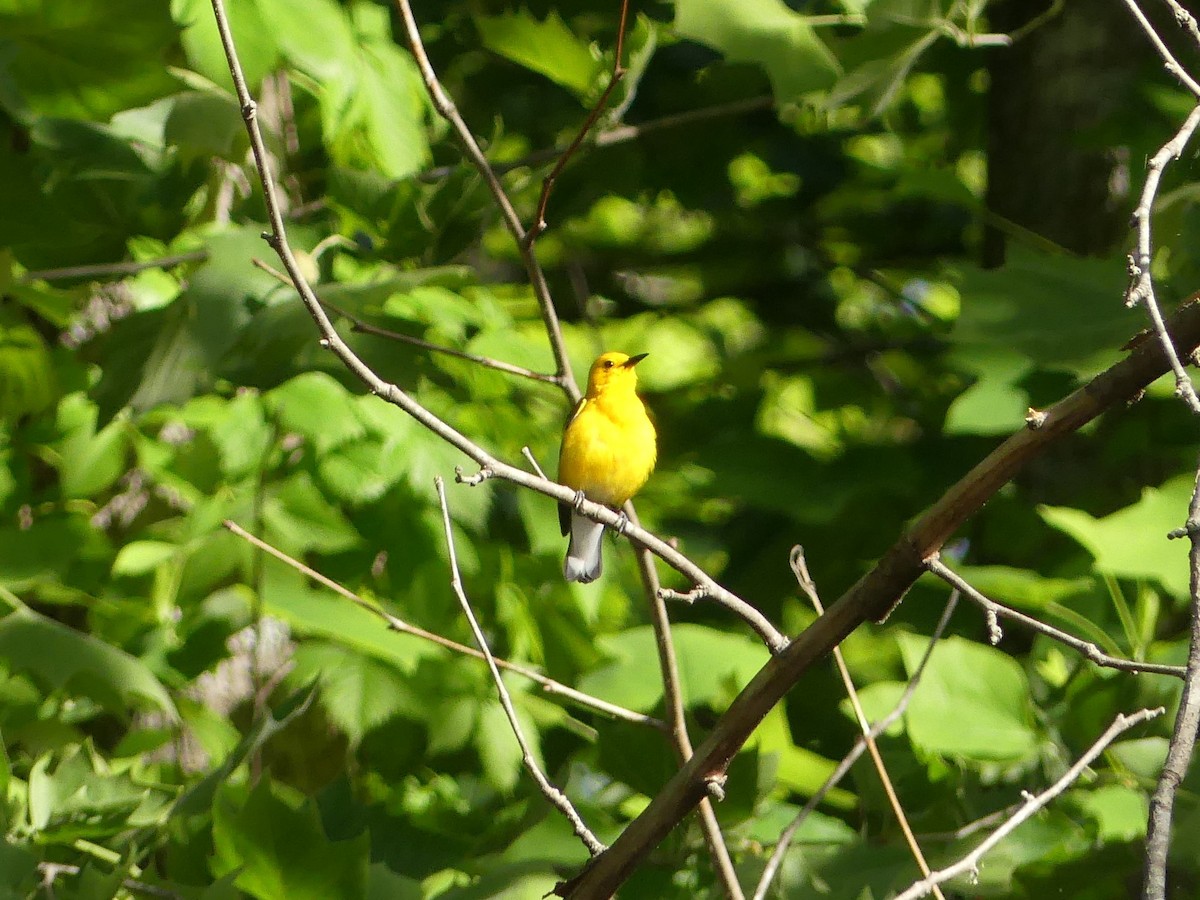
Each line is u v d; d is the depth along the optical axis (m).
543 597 11.87
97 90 9.26
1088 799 8.10
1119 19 13.06
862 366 17.06
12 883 7.06
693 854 8.05
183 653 10.86
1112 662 5.08
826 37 9.64
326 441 10.21
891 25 9.36
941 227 19.23
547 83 16.66
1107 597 9.48
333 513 10.81
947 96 17.59
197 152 9.47
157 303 10.54
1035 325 9.41
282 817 6.71
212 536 10.67
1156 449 12.40
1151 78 12.88
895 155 19.81
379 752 10.61
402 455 10.66
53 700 10.38
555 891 5.71
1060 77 13.39
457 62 16.61
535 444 11.55
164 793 9.05
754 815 7.66
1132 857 7.98
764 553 14.36
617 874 5.63
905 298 18.28
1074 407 5.21
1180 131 4.88
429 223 9.16
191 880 7.57
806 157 17.86
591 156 11.77
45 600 11.16
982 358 9.70
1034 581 9.61
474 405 11.39
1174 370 4.37
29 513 11.67
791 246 19.14
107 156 9.61
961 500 5.32
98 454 11.12
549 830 8.39
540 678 7.04
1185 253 9.50
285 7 9.56
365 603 6.96
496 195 7.73
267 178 5.14
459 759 10.60
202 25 9.20
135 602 11.13
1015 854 7.88
